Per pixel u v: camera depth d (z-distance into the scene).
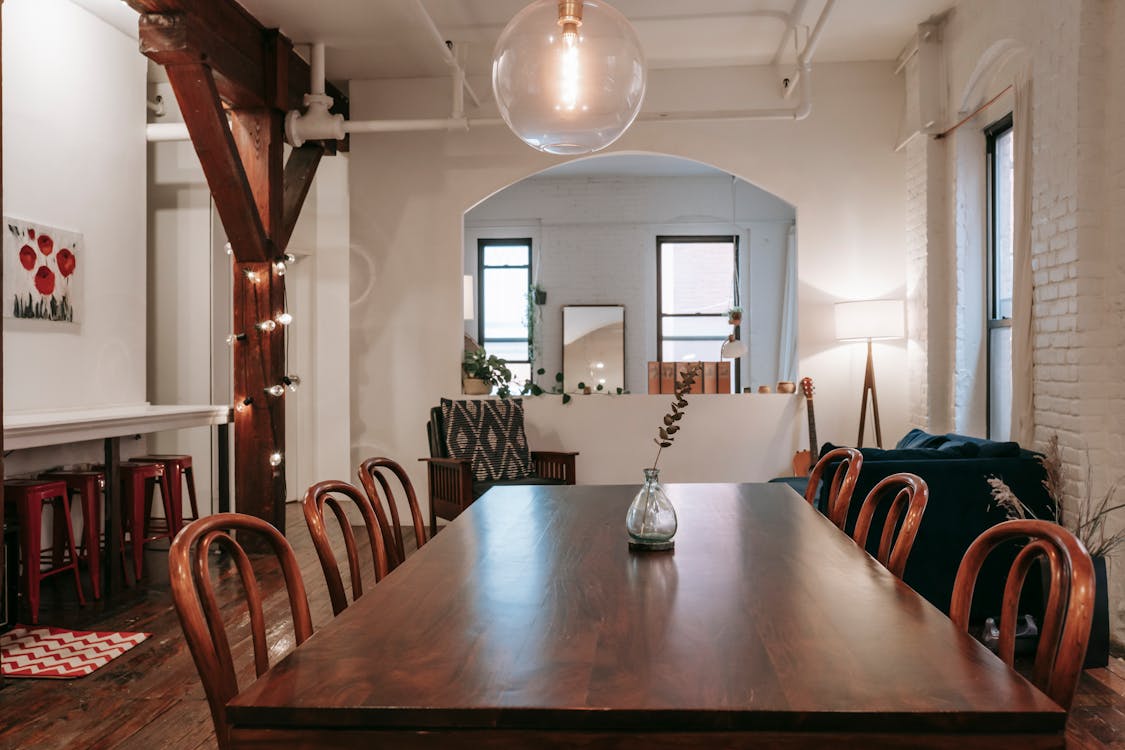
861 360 6.44
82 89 5.17
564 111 2.39
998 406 5.57
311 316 7.99
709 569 1.95
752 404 6.56
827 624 1.52
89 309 5.22
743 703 1.16
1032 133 4.43
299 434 7.96
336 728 1.18
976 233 5.69
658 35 5.94
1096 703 3.12
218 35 4.79
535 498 3.02
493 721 1.16
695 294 10.42
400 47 6.07
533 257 10.50
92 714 3.06
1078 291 3.95
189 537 1.46
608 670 1.30
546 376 10.45
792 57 6.35
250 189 5.24
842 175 6.46
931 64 5.82
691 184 10.31
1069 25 4.01
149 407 5.52
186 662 3.60
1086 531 3.76
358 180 6.83
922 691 1.20
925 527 3.88
